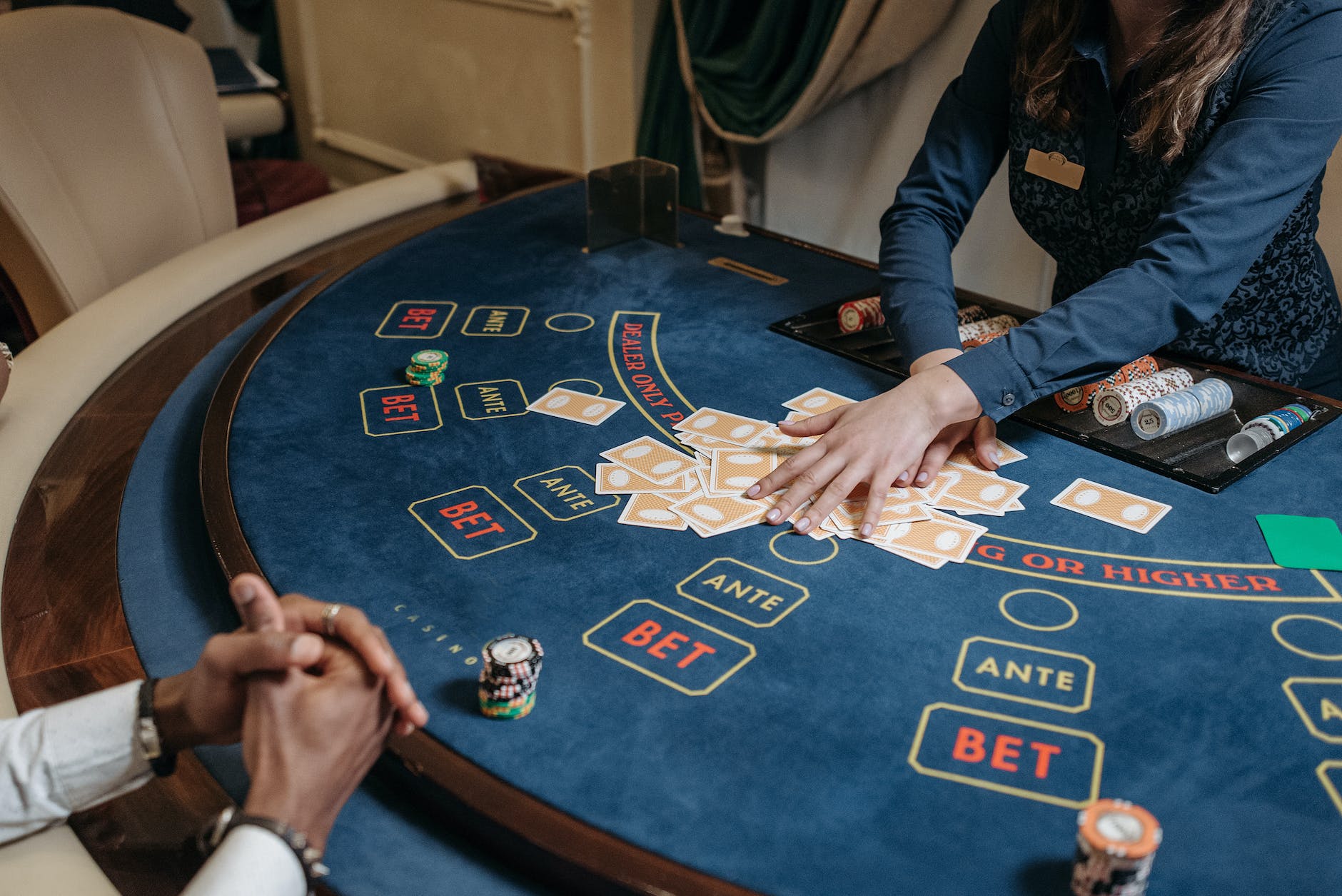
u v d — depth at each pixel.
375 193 2.77
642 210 2.38
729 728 1.06
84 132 2.39
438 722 1.07
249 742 0.94
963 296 2.06
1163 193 1.74
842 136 3.49
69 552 1.42
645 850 0.93
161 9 4.54
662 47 3.65
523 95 4.33
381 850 1.00
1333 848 0.94
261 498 1.44
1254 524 1.39
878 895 0.89
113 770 1.01
